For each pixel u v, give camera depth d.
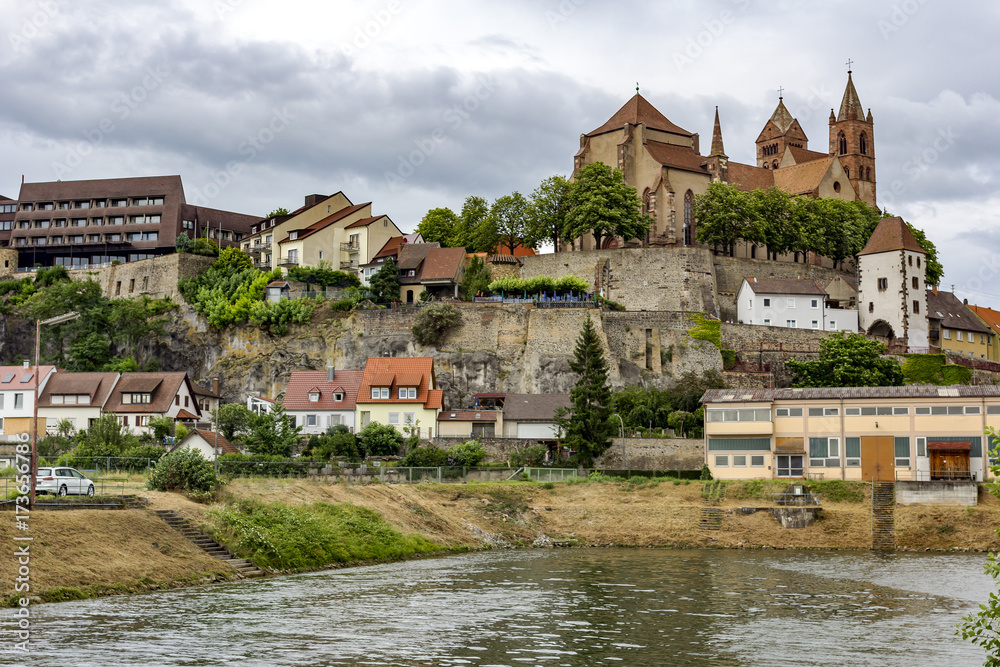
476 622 51.03
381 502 86.06
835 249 157.38
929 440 96.88
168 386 119.44
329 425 118.62
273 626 48.56
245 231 185.12
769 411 101.06
